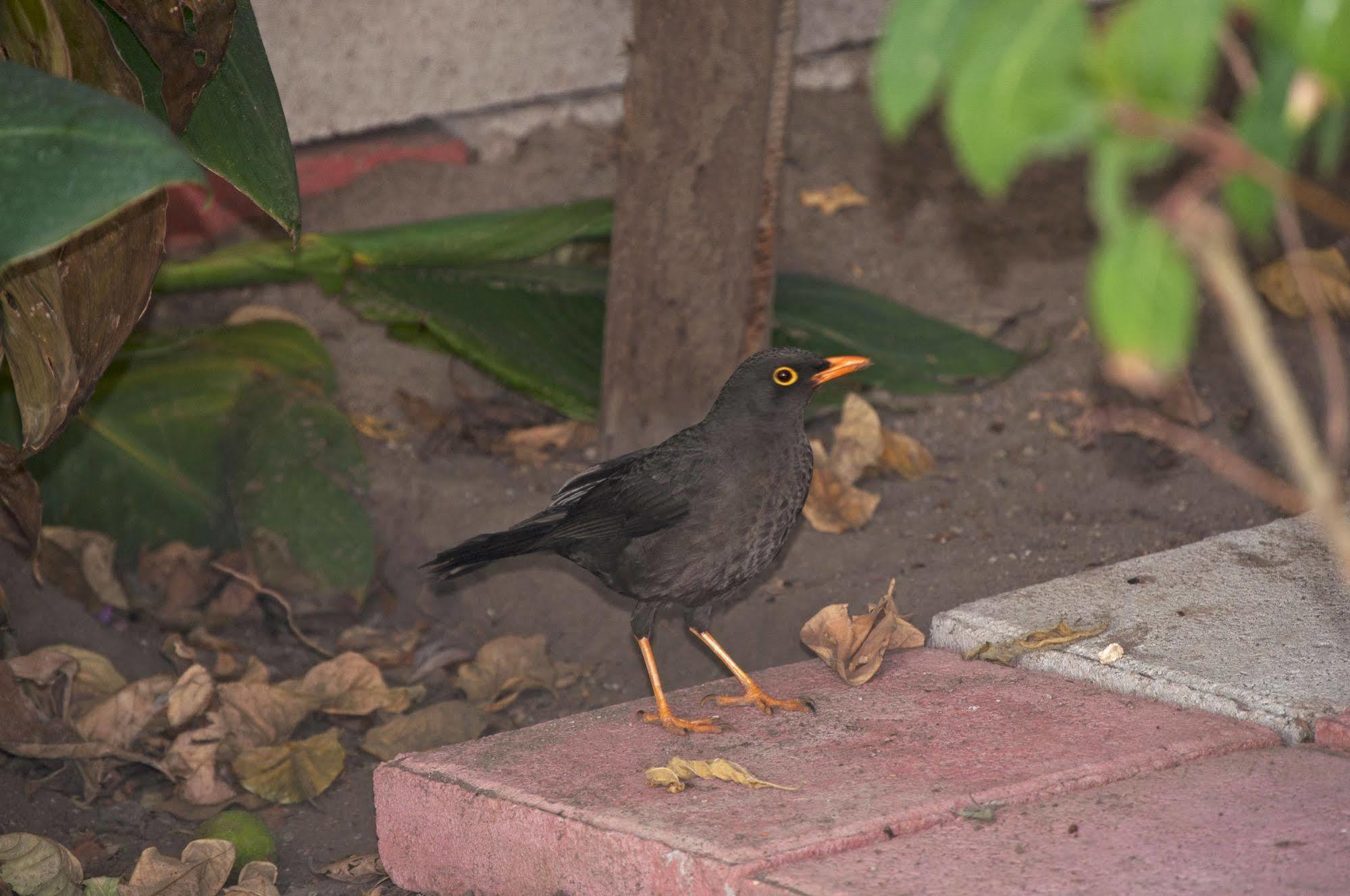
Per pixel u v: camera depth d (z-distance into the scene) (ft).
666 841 19.94
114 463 39.29
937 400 41.52
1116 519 35.35
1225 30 8.38
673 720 24.81
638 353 38.40
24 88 16.83
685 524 26.91
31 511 27.89
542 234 44.80
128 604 36.17
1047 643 26.14
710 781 22.09
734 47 36.35
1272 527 30.78
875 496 36.65
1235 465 11.43
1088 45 8.24
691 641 34.60
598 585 36.70
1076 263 46.16
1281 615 26.43
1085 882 18.12
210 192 16.38
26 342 23.06
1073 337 43.27
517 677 34.06
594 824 20.90
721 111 36.63
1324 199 8.93
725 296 37.88
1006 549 34.24
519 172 49.65
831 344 41.98
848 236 48.06
